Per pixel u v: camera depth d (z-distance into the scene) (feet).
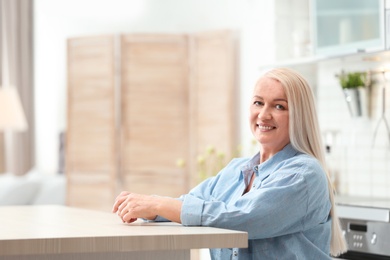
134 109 23.50
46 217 9.32
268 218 7.86
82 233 7.02
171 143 23.38
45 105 29.84
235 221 7.83
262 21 17.04
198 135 22.85
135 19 25.94
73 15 28.19
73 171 24.38
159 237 6.87
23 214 9.87
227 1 22.47
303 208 8.05
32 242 6.53
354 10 14.20
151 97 23.41
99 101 23.89
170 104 23.34
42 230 7.39
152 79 23.40
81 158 24.22
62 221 8.69
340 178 15.94
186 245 6.97
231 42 21.98
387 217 11.61
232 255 8.48
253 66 18.90
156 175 23.41
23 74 30.17
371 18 13.79
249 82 21.35
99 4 27.14
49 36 29.37
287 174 8.15
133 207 8.15
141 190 23.47
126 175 23.61
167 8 24.93
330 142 16.01
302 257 8.24
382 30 13.08
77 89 24.23
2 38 30.37
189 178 23.17
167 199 8.21
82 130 24.17
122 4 26.35
